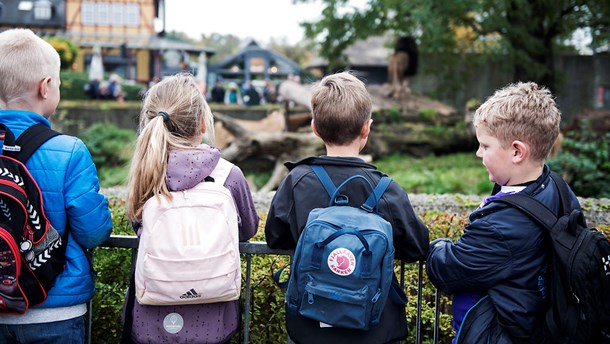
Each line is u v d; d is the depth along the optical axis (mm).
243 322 2857
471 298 2117
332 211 2035
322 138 2283
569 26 16969
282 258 2973
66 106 20375
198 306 2182
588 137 12523
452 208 6305
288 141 13781
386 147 16844
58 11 38719
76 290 2156
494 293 2021
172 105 2283
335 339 2074
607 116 13992
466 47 17516
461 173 13719
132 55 38438
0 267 1941
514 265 1988
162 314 2170
